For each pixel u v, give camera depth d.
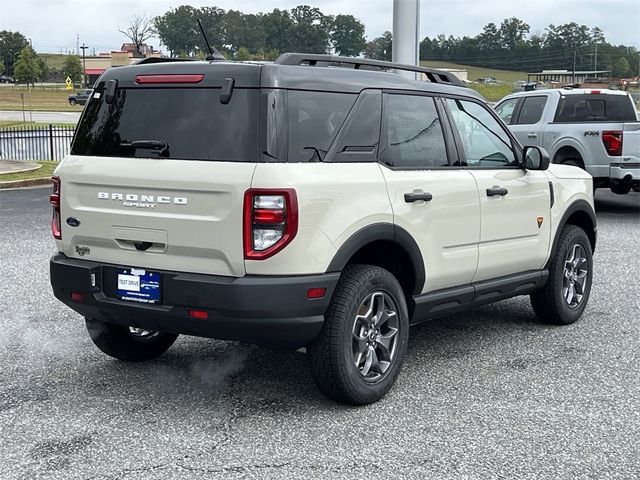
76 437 4.29
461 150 5.52
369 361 4.79
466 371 5.46
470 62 116.06
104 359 5.69
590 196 6.94
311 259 4.32
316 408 4.74
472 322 6.83
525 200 6.01
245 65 4.39
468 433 4.37
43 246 10.17
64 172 4.88
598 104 14.16
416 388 5.11
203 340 6.21
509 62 115.06
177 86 4.56
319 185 4.36
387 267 5.16
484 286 5.69
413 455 4.07
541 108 14.20
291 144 4.34
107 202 4.68
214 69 4.46
